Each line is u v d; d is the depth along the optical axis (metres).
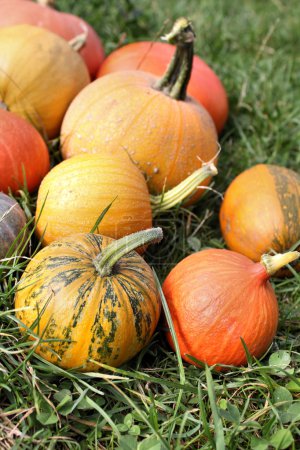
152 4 1.97
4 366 0.98
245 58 1.75
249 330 1.00
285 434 0.93
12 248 1.03
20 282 1.00
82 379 0.99
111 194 1.07
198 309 1.00
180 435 0.93
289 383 1.01
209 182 1.32
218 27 1.84
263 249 1.16
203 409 0.94
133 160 1.19
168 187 1.22
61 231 1.07
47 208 1.08
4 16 1.40
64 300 0.95
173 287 1.04
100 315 0.95
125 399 0.99
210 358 1.02
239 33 1.88
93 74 1.50
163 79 1.22
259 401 1.02
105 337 0.95
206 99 1.40
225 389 1.00
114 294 0.95
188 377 1.03
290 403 0.98
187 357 1.02
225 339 1.00
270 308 1.02
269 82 1.62
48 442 0.93
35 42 1.26
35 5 1.44
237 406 1.01
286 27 1.97
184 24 1.17
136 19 1.72
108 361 0.97
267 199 1.16
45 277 0.96
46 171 1.20
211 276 1.02
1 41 1.25
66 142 1.23
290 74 1.66
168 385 0.97
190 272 1.04
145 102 1.19
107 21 1.75
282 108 1.56
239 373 1.04
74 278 0.96
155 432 0.92
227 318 1.00
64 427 0.94
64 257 0.98
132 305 0.96
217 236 1.31
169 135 1.19
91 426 0.96
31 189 1.19
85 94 1.23
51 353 0.96
